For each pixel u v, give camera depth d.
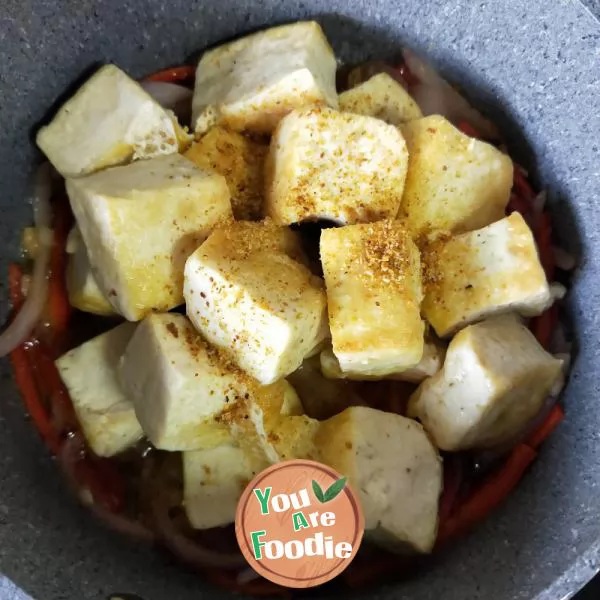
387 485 0.19
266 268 0.19
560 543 0.17
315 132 0.20
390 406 0.22
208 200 0.20
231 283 0.18
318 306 0.19
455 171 0.21
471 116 0.23
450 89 0.23
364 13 0.23
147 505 0.21
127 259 0.19
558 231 0.22
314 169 0.20
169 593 0.19
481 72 0.22
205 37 0.23
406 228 0.21
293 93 0.21
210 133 0.22
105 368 0.21
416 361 0.19
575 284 0.21
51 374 0.21
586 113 0.20
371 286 0.19
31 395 0.21
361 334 0.19
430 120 0.21
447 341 0.22
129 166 0.20
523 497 0.20
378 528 0.19
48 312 0.21
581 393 0.20
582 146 0.21
